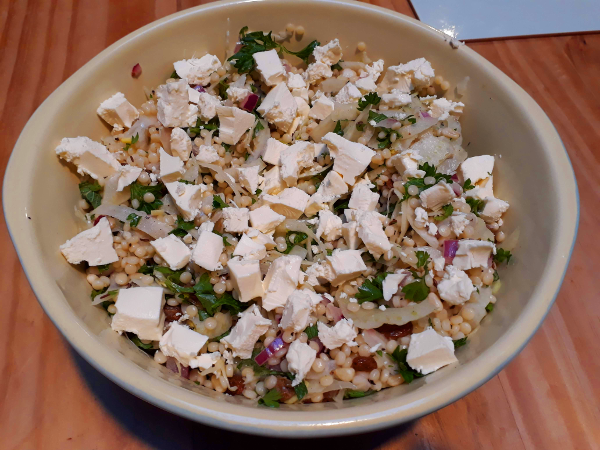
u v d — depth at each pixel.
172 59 0.29
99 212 0.24
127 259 0.23
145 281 0.23
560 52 0.39
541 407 0.26
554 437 0.25
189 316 0.22
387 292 0.23
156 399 0.16
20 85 0.35
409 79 0.29
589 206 0.33
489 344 0.19
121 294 0.21
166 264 0.23
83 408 0.24
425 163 0.26
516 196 0.25
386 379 0.21
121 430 0.24
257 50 0.29
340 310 0.23
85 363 0.25
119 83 0.26
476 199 0.25
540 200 0.23
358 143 0.26
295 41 0.31
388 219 0.25
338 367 0.22
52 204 0.22
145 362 0.20
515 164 0.25
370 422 0.16
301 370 0.20
